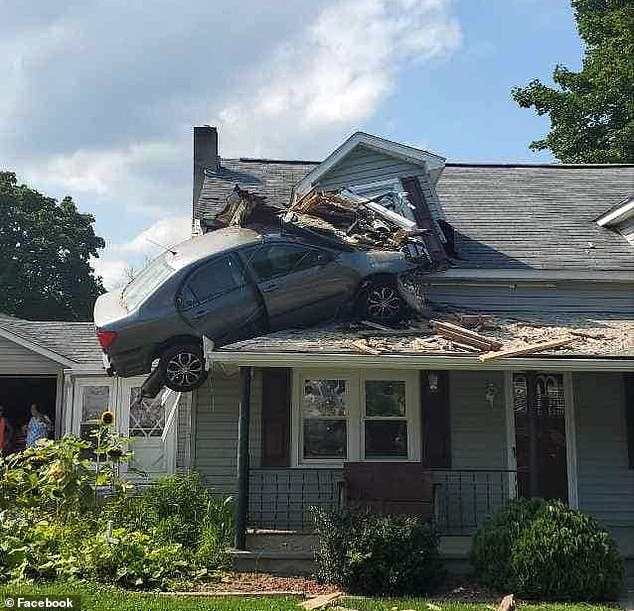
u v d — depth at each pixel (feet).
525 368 35.53
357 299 40.93
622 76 102.47
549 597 29.71
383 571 30.07
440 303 45.44
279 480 41.06
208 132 61.00
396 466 35.29
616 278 45.44
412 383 42.65
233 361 34.68
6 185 156.25
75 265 159.12
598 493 43.04
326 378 42.27
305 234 40.91
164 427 52.42
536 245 48.42
